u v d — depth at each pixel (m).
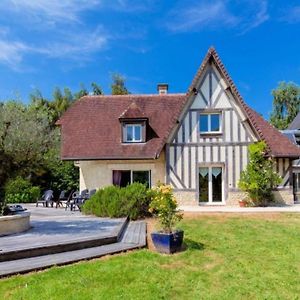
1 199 11.73
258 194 19.69
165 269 7.94
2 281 6.75
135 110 21.88
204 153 20.27
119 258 8.45
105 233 10.23
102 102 24.67
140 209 15.05
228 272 7.94
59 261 7.84
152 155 20.77
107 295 6.40
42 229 11.24
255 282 7.41
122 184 21.44
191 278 7.49
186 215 15.66
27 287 6.57
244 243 10.37
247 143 20.12
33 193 25.36
